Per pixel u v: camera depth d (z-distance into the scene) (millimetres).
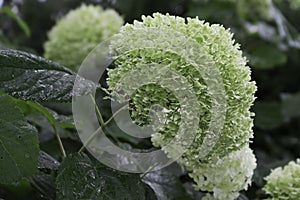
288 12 3117
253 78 2844
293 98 2486
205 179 1292
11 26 2795
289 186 1338
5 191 1287
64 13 2807
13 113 1131
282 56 2629
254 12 2574
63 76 1168
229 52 1169
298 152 2766
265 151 2629
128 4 2705
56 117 1317
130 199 1182
